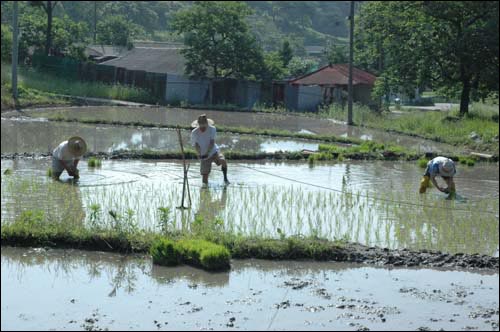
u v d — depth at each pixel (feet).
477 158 139.13
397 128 186.19
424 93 377.71
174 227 68.08
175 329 46.09
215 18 245.86
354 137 169.68
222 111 228.02
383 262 62.18
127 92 245.45
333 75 244.83
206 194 89.81
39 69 268.82
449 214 83.35
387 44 213.66
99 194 86.89
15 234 64.18
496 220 80.33
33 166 108.06
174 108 228.43
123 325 46.62
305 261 62.13
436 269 61.16
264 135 162.20
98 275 57.26
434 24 207.51
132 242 63.72
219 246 60.49
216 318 48.26
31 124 165.78
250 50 248.73
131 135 154.10
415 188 101.09
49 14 278.67
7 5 363.15
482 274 60.13
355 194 94.02
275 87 250.37
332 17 591.37
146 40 394.11
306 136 159.63
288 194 91.76
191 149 127.75
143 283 55.47
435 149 152.25
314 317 48.93
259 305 51.03
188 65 247.70
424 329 47.14
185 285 55.16
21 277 56.49
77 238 64.13
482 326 47.96
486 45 197.36
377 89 216.13
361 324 47.83
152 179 99.50
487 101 264.31
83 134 151.84
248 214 78.59
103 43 360.48
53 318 47.75
